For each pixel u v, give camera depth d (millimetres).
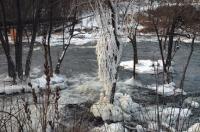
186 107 13672
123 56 28125
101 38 12414
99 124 11367
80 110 13086
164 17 20984
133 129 10531
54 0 20656
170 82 18469
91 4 12617
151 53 28969
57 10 22922
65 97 15703
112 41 12320
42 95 4512
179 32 28156
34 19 19469
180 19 20562
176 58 27234
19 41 19109
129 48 31531
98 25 12398
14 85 17547
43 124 4203
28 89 16531
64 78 20312
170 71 21328
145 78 20469
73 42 34625
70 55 28953
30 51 19203
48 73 4105
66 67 24188
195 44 32312
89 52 30219
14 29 28172
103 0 12234
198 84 19828
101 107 11906
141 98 15711
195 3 22094
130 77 20922
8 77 18984
